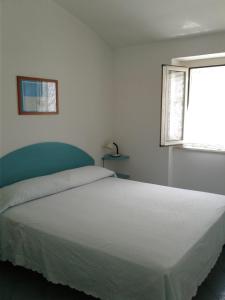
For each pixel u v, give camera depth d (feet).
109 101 14.15
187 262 5.84
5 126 9.64
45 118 10.96
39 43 10.45
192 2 9.39
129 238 6.36
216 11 9.62
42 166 10.94
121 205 8.54
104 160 14.16
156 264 5.39
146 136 13.42
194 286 6.29
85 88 12.64
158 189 10.30
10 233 7.76
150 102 13.07
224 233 8.34
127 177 13.99
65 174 10.84
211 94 12.38
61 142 11.73
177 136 12.91
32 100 10.37
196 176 12.65
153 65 12.76
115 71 14.06
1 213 8.05
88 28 12.44
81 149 12.71
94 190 10.09
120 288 5.73
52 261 6.80
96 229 6.84
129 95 13.71
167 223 7.20
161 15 10.45
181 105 12.71
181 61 12.86
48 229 7.00
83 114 12.68
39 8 10.32
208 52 11.25
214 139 12.51
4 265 8.68
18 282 7.84
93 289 6.15
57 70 11.25
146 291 5.39
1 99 9.43
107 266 5.86
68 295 7.28
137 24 11.38
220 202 8.86
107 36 12.91
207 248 6.98
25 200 8.65
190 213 7.90
